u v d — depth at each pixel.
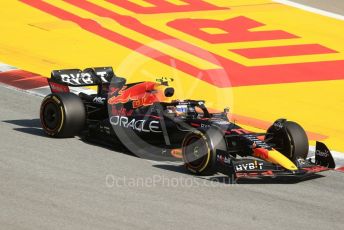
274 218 38.09
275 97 66.94
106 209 37.69
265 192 42.03
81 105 48.94
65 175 42.50
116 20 84.50
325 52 81.19
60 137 49.38
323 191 43.22
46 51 73.94
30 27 80.38
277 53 79.31
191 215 37.59
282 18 91.31
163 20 85.94
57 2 89.00
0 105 57.56
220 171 42.69
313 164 45.62
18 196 38.78
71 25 81.75
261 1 97.38
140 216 37.00
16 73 66.88
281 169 43.03
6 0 88.38
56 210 37.12
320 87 70.62
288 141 45.81
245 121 59.88
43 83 64.69
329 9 97.44
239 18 89.44
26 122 53.41
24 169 43.03
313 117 62.62
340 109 65.25
